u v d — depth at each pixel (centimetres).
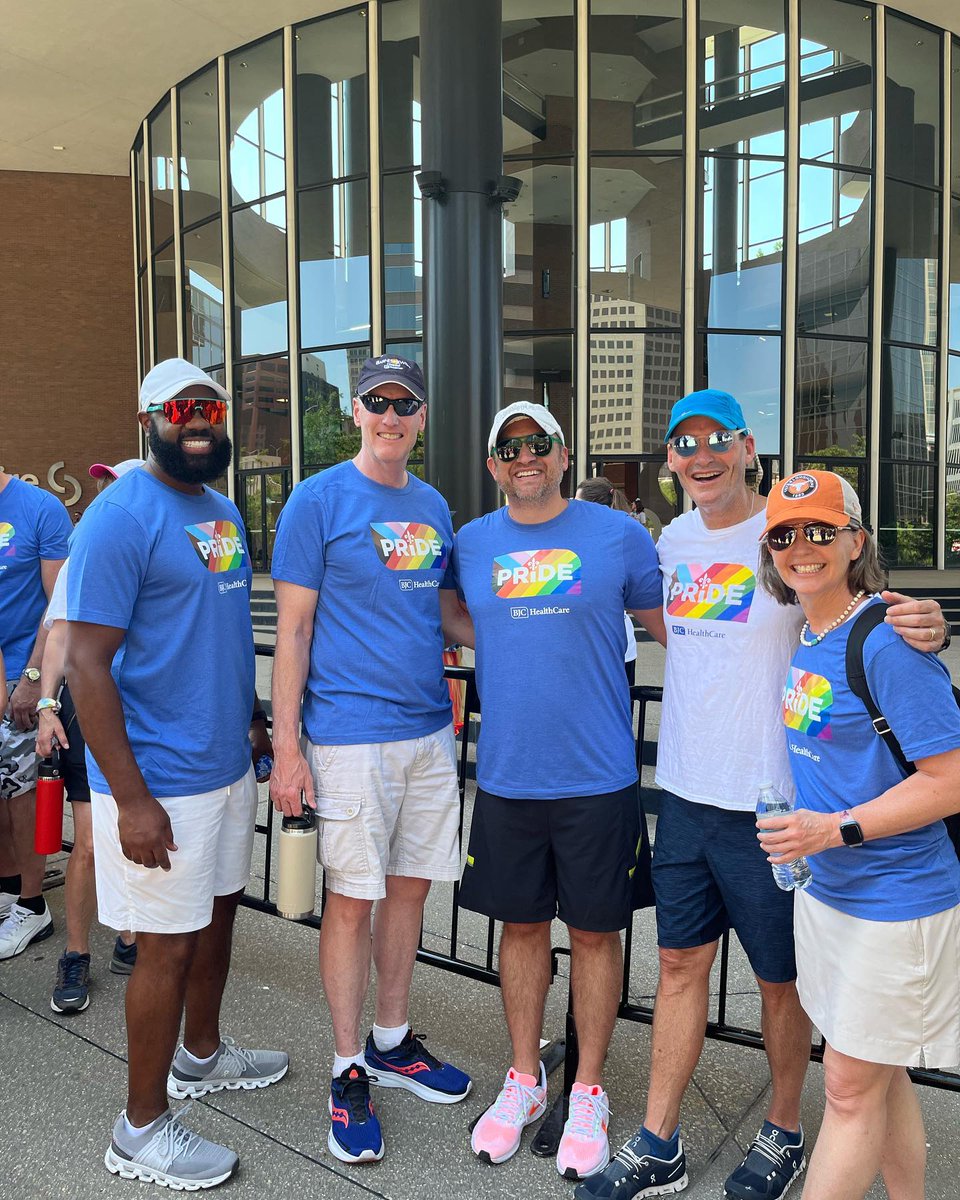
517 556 242
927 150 1658
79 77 1716
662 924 233
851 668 176
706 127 1511
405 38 1512
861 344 1608
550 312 1517
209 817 231
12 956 349
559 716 237
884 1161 194
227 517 243
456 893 304
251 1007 309
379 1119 251
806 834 172
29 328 2111
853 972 178
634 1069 276
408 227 1534
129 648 226
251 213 1662
